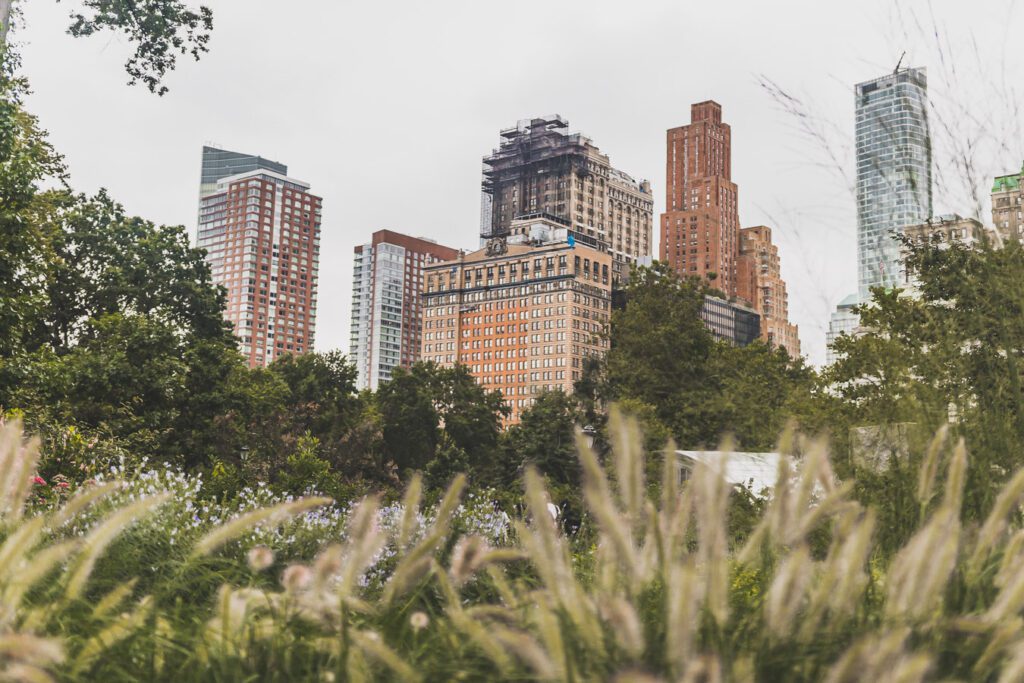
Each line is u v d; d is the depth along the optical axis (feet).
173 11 62.64
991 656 4.17
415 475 5.40
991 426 8.49
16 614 4.91
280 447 105.91
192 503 23.71
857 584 4.65
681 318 148.05
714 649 4.31
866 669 3.51
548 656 4.27
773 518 5.20
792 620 4.62
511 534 14.28
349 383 208.95
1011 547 5.01
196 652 4.90
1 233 53.01
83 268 119.75
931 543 4.45
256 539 13.71
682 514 4.82
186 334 119.85
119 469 28.07
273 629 5.08
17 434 5.41
